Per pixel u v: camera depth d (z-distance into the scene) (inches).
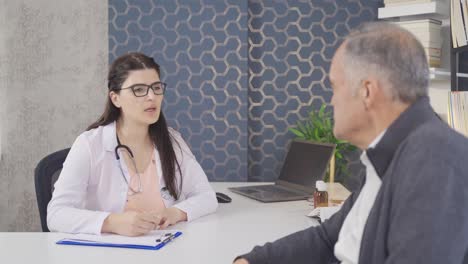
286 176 108.3
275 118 129.9
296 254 52.9
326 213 73.6
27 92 130.2
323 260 53.5
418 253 34.1
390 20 118.6
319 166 98.1
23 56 129.7
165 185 84.0
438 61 108.2
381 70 39.1
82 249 61.8
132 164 82.3
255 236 68.7
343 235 45.5
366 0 129.0
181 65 126.3
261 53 129.3
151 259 58.0
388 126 40.5
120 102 80.2
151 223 67.9
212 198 83.0
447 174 35.0
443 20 113.6
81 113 130.6
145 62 79.8
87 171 79.0
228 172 127.3
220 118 126.9
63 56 130.1
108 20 126.3
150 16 125.9
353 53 40.2
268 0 128.6
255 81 129.5
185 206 77.9
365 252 39.7
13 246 63.1
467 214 34.7
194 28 125.8
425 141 36.8
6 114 130.4
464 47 93.8
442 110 114.0
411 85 39.1
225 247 63.1
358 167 127.9
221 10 125.6
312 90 129.9
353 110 41.1
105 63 130.1
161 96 80.9
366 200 42.9
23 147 130.8
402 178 36.9
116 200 80.4
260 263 52.4
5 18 129.0
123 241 64.3
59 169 85.4
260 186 108.1
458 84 107.1
